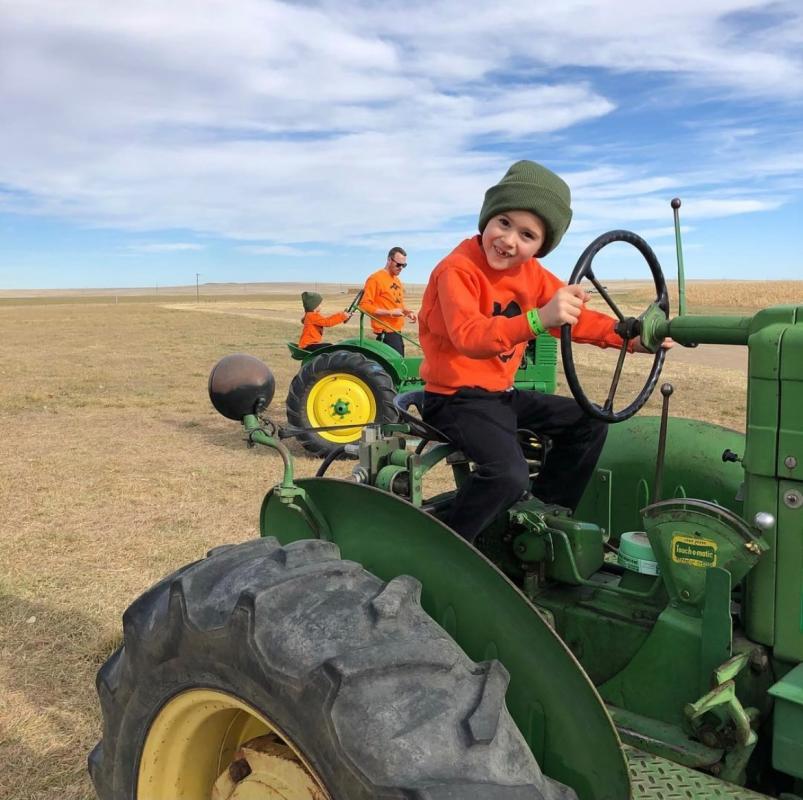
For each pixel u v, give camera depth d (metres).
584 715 1.80
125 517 6.19
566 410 2.81
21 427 10.16
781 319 2.02
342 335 23.05
